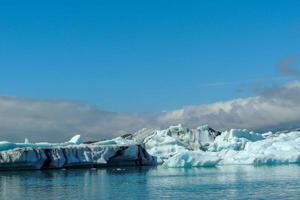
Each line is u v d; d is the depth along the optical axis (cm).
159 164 15375
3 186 7888
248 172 9925
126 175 10050
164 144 17338
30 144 13488
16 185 8025
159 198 6072
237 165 12825
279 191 6412
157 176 9525
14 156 12025
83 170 12369
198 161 12631
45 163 12775
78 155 13312
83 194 6612
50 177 9769
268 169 10788
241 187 7000
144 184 7850
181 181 8200
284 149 13925
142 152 15038
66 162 12975
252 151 13950
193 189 6912
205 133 18312
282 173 9375
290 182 7531
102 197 6272
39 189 7331
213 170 10956
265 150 13862
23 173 11212
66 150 13150
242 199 5791
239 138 16825
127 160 14488
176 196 6206
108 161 13962
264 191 6456
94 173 10950
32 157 12338
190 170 11269
